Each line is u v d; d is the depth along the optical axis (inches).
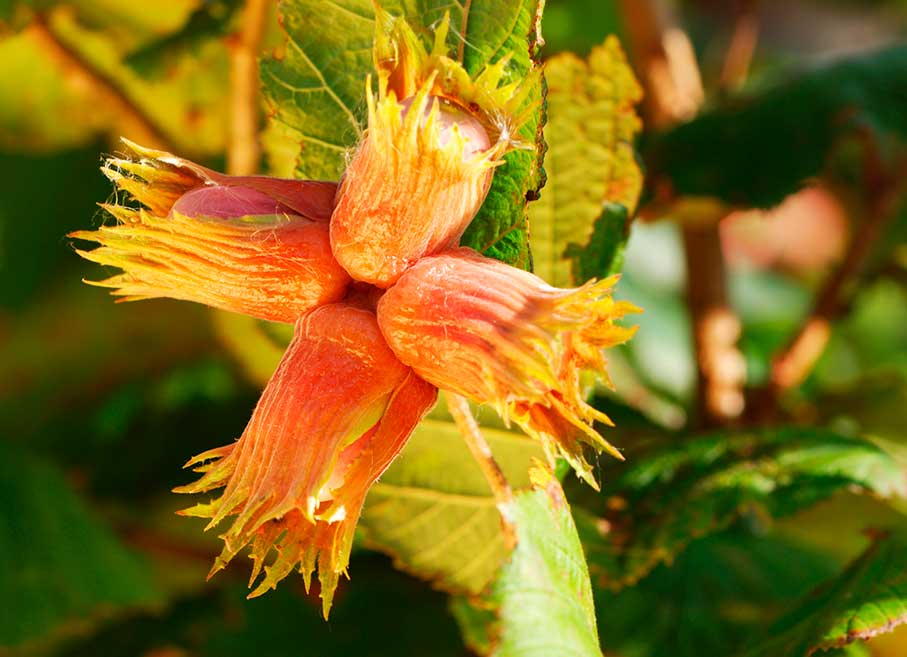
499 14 12.7
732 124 18.9
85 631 20.9
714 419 19.2
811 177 18.2
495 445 14.2
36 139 21.2
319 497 11.3
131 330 22.6
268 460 11.4
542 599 13.4
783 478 15.7
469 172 11.4
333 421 11.4
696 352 19.6
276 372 11.7
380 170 11.4
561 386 11.3
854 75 19.6
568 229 14.7
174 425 21.8
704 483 15.9
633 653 17.3
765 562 18.8
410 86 11.6
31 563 20.3
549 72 14.6
